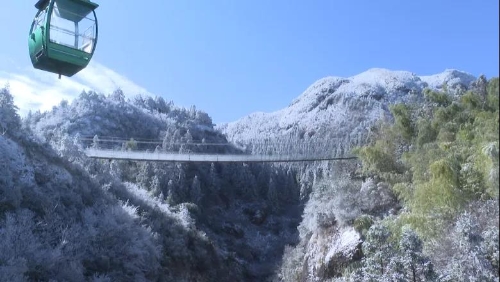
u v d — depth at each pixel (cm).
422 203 2175
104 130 12875
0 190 3822
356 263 2841
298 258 4269
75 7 1359
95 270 3662
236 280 6191
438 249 1883
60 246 3412
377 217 3038
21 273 2905
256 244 8944
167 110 18138
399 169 3291
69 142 5897
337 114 19550
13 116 5062
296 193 11212
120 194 5484
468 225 1553
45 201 3988
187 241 5547
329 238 3481
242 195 11131
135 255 4034
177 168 9875
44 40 1306
